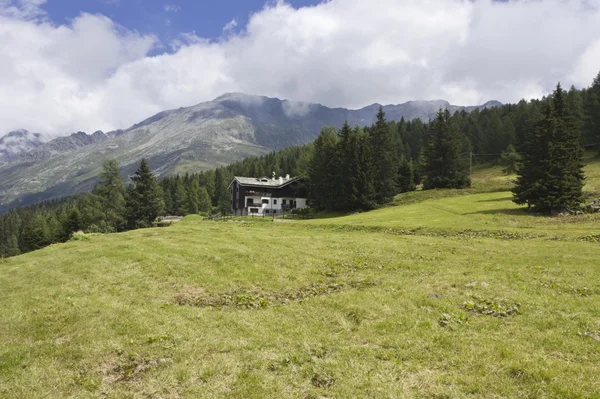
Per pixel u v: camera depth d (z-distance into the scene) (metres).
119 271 18.59
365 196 79.12
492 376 8.00
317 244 26.41
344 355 9.45
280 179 117.38
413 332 10.83
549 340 9.79
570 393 7.09
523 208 50.16
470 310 12.67
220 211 126.81
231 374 8.63
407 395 7.42
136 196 91.75
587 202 49.44
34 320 12.50
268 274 18.78
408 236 32.66
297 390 7.88
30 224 139.88
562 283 15.34
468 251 25.17
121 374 8.84
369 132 92.38
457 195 82.69
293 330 11.48
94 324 11.76
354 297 14.37
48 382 8.47
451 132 94.94
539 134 47.69
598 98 117.25
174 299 15.34
